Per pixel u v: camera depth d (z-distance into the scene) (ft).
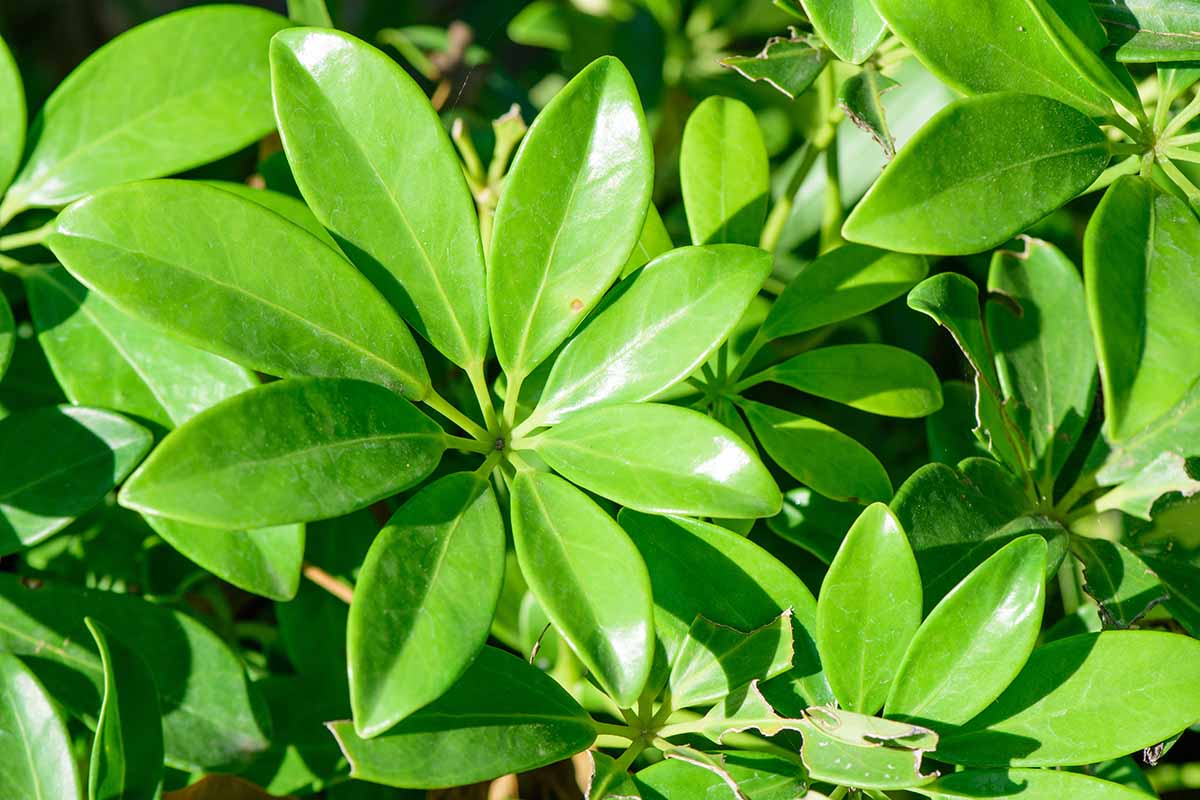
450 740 2.77
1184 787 3.29
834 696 2.83
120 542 3.27
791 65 3.05
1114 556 2.97
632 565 2.72
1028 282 3.13
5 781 2.86
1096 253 2.73
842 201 3.59
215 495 2.67
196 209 2.78
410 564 2.72
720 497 2.73
